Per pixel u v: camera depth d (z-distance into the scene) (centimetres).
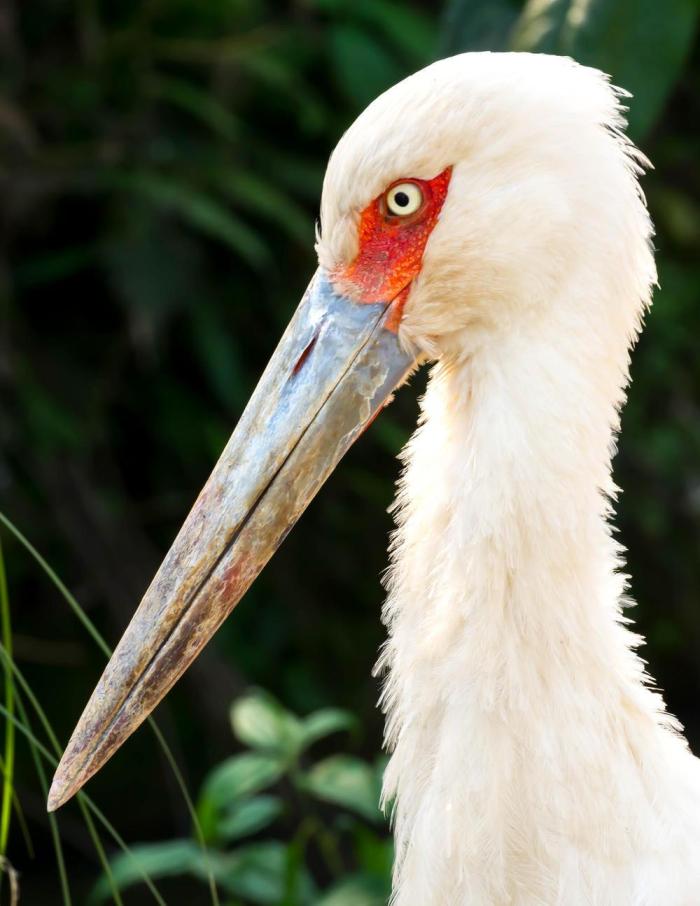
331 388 489
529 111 455
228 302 1250
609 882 446
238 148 1218
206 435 1258
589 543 457
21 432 1153
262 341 1273
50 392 1186
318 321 491
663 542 1359
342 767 729
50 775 1233
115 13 1202
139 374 1256
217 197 1205
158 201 1115
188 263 1173
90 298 1226
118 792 1282
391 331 486
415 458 493
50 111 1161
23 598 1247
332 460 491
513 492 451
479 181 460
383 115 469
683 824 456
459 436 473
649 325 1327
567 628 452
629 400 1328
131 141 1166
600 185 452
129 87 1173
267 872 732
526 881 450
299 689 1276
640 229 464
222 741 1223
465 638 457
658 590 1390
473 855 452
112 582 1200
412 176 467
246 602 1289
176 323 1241
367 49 1190
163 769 1280
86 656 1259
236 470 488
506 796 450
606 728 452
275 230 1248
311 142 1278
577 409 452
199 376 1273
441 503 472
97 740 478
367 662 1310
